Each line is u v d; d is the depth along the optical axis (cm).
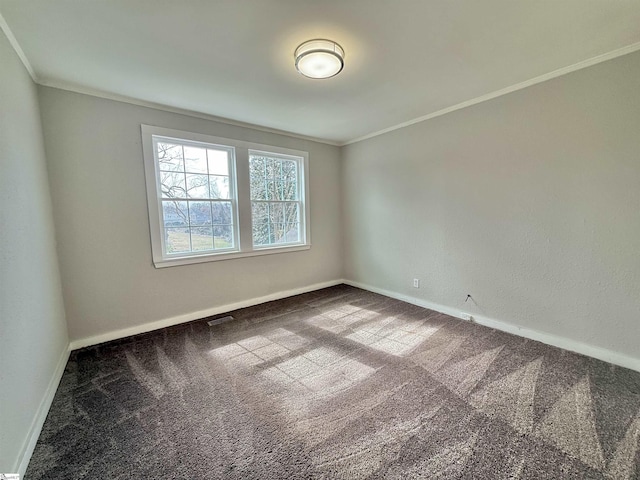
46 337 194
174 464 138
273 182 409
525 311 272
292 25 171
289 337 282
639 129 203
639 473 129
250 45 191
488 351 246
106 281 276
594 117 221
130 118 281
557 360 229
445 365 225
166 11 156
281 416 171
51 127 244
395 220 394
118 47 191
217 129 340
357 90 266
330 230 472
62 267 253
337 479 129
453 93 278
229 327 309
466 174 307
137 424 165
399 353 246
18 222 162
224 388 200
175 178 319
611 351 224
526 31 181
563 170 240
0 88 154
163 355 248
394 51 202
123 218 282
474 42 193
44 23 164
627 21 173
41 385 174
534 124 253
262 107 305
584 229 232
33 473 133
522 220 268
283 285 417
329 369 223
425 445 147
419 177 356
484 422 163
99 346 265
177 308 321
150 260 300
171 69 222
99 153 267
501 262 286
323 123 364
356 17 165
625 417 164
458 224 320
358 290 450
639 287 210
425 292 364
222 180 354
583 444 146
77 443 151
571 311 243
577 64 224
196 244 337
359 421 166
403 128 368
